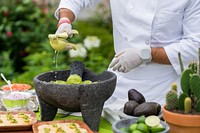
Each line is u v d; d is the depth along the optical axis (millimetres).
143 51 2326
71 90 2049
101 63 5117
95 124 2123
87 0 2682
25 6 5934
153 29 2443
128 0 2465
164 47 2383
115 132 1858
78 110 2150
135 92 2199
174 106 1938
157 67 2500
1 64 5461
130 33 2482
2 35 5770
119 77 2570
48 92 2076
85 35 5871
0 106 2385
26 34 5785
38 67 5023
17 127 2043
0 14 5875
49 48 5262
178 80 2523
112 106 2387
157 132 1838
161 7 2410
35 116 2182
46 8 5949
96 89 2068
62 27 2299
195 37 2369
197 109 1913
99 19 6383
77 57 5129
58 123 2100
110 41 5746
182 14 2422
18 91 2525
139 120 1886
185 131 1896
